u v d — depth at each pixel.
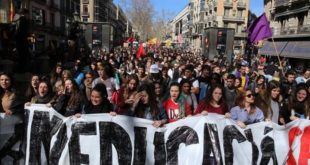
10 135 5.05
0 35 13.88
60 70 7.62
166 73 9.04
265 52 38.44
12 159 5.10
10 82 5.07
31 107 5.14
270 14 42.81
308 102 5.81
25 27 13.36
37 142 5.12
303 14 33.25
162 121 5.18
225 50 29.97
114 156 5.05
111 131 5.05
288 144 5.29
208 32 30.92
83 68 9.41
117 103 6.14
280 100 6.39
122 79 8.93
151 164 5.12
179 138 5.15
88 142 5.03
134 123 5.10
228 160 5.09
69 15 57.94
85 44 29.36
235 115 5.43
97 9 92.31
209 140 5.10
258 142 5.24
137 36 81.81
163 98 6.09
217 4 66.56
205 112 5.16
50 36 47.38
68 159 5.04
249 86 8.24
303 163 5.28
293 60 32.38
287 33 35.38
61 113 5.42
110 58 14.98
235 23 66.88
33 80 5.86
